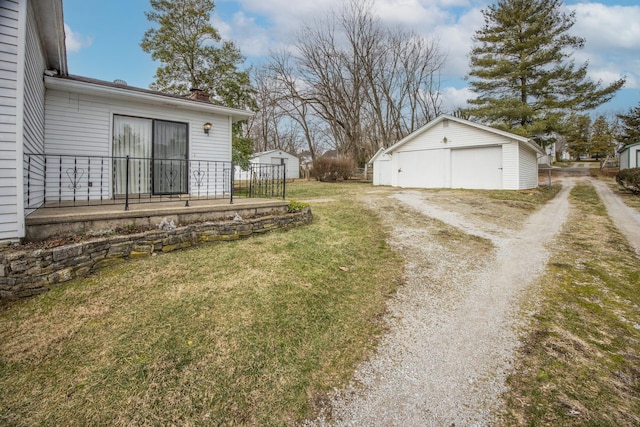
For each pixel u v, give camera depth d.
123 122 7.00
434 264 4.92
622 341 2.90
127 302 3.14
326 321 3.25
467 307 3.60
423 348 2.87
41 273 3.24
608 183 18.22
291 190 14.91
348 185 18.86
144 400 2.10
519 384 2.39
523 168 13.77
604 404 2.18
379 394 2.33
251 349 2.69
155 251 4.30
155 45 16.05
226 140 8.61
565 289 3.99
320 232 6.20
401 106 28.11
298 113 27.86
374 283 4.22
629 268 4.64
